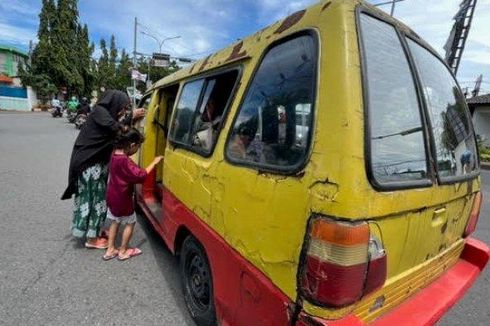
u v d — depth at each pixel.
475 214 2.43
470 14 13.38
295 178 1.45
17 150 9.65
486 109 21.80
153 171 4.20
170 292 2.97
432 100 1.95
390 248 1.50
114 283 3.06
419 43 2.00
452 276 2.19
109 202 3.38
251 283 1.68
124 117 3.79
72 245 3.77
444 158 1.94
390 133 1.51
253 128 1.80
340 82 1.36
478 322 2.84
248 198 1.71
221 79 2.35
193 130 2.61
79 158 3.46
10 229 4.10
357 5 1.52
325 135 1.36
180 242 2.81
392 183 1.46
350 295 1.33
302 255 1.39
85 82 46.56
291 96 1.58
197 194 2.27
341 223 1.28
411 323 1.66
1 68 42.94
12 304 2.67
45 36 38.34
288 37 1.70
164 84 3.86
